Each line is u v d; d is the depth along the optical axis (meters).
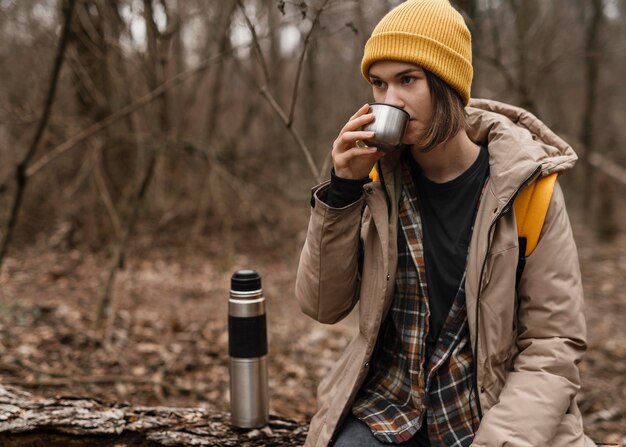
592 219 12.90
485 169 1.85
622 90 15.72
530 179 1.72
